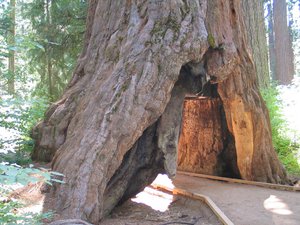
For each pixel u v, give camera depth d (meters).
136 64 6.52
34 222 3.54
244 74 8.99
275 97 13.15
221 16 7.71
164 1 6.90
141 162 7.29
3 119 8.23
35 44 4.88
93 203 5.91
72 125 7.18
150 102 6.37
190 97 10.01
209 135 10.79
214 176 10.13
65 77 14.63
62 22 14.00
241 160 9.54
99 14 8.47
